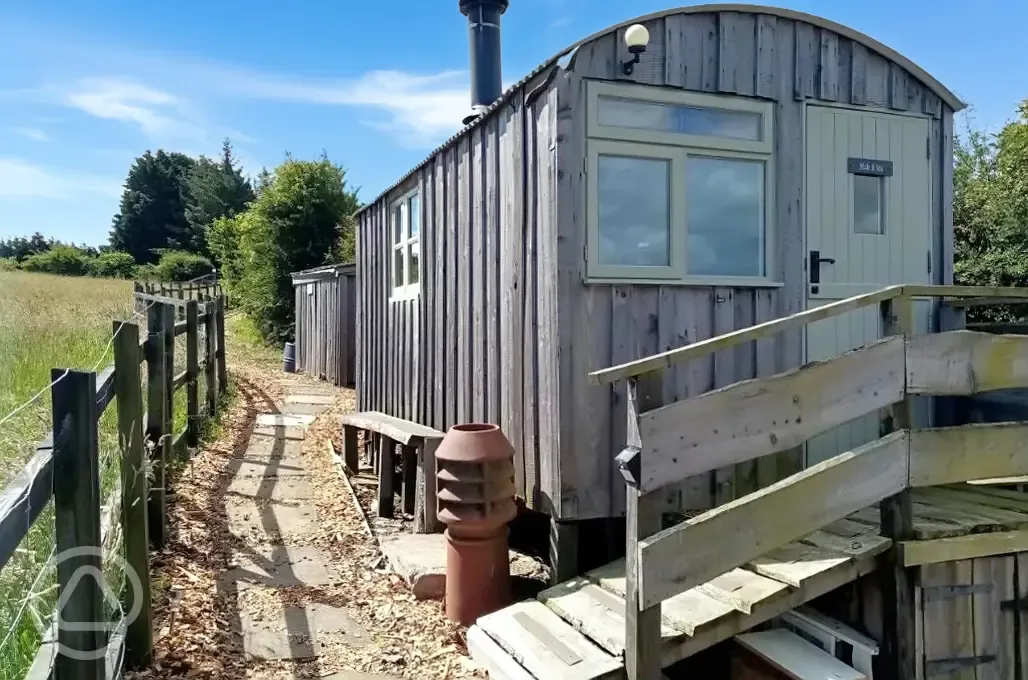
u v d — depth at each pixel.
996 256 9.95
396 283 7.51
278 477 6.91
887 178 4.81
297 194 20.91
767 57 4.45
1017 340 3.66
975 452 3.58
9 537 1.70
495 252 4.88
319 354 15.41
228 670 3.31
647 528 2.98
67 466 2.25
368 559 4.88
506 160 4.68
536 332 4.27
